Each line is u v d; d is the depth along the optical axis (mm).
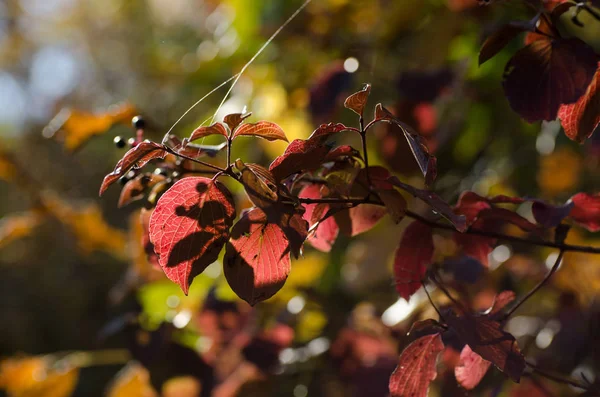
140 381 1209
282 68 1390
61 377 1242
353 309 1409
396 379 798
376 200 808
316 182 811
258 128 732
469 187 1389
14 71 7254
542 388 945
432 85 1128
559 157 1320
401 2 1246
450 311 786
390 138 1134
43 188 1329
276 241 742
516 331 1234
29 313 4316
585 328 1093
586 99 787
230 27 1462
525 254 1182
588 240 1191
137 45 4441
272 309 1247
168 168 854
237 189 1179
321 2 1362
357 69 1155
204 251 745
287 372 1219
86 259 4395
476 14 1152
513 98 783
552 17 790
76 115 958
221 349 1190
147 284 1180
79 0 6574
